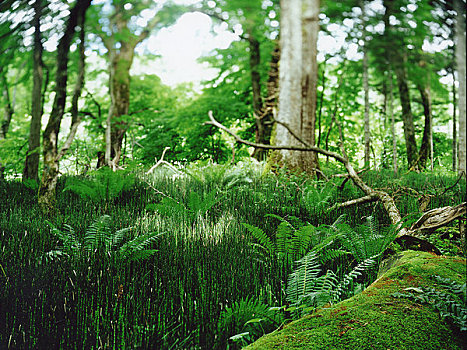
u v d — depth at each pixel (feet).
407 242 8.96
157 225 12.21
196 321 6.40
